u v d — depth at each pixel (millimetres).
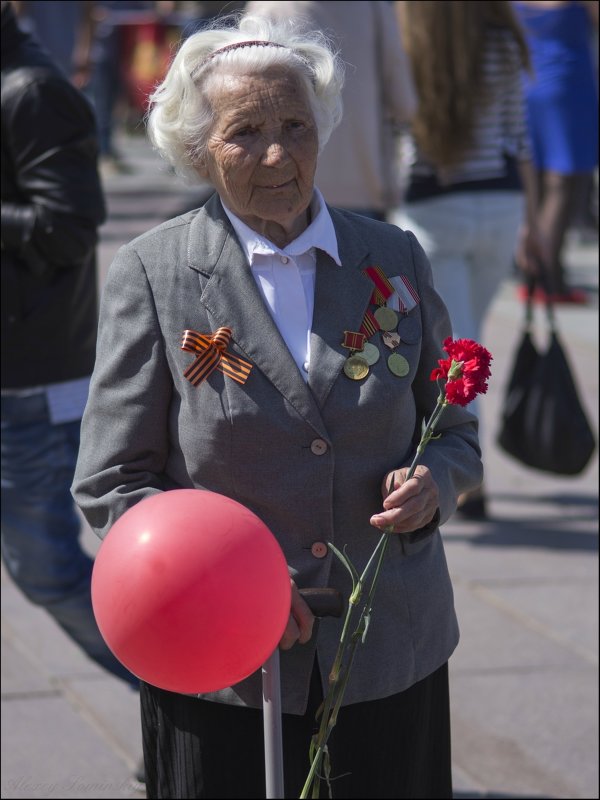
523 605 5047
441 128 5383
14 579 3900
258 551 2141
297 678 2477
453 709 4254
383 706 2557
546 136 8914
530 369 5812
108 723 4141
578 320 9078
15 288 3697
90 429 2537
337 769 2559
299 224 2527
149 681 2209
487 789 3791
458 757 3967
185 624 2086
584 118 8820
